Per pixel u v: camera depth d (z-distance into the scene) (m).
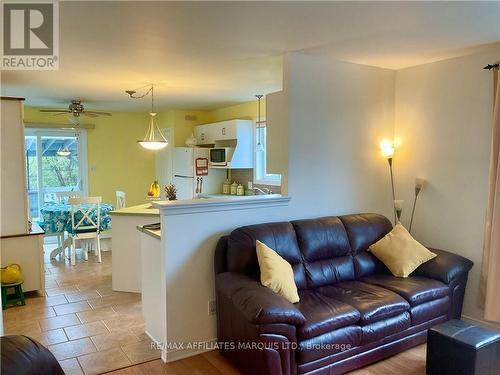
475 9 2.45
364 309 2.73
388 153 4.09
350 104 3.86
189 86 4.87
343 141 3.84
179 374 2.77
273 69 3.99
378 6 2.38
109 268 5.48
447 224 3.76
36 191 7.16
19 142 4.20
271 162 3.71
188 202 3.03
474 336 2.53
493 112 3.32
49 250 6.71
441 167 3.79
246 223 3.32
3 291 3.99
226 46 3.19
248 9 2.41
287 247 3.14
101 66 3.80
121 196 6.36
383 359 2.92
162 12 2.44
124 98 5.89
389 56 3.59
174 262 2.96
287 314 2.36
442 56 3.60
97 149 7.58
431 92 3.85
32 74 4.09
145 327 3.49
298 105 3.51
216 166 6.57
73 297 4.33
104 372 2.80
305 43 3.15
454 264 3.33
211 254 3.14
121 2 2.28
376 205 4.16
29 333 3.42
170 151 7.43
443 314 3.22
